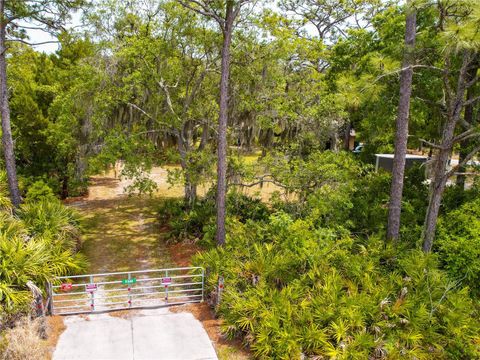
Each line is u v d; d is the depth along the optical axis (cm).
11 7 1040
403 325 715
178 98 1439
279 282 838
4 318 700
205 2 948
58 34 1157
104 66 1250
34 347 654
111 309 832
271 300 754
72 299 831
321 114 1289
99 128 1284
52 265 874
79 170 1415
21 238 884
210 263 911
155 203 1725
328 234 942
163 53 1263
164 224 1441
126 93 1268
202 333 757
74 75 1453
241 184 1244
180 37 1256
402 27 1202
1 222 919
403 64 920
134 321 792
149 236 1326
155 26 1281
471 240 932
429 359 671
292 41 1302
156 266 1098
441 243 972
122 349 698
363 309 718
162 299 893
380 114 1181
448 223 1035
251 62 1272
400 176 981
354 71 1496
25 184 1317
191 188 1398
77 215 1262
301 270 857
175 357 682
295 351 652
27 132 1441
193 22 1245
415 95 1161
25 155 1508
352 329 689
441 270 912
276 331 686
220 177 991
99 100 1231
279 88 1330
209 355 691
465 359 696
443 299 782
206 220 1287
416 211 1194
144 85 1309
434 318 733
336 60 1606
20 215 1048
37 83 1531
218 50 1286
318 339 660
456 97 925
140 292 939
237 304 756
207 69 1282
